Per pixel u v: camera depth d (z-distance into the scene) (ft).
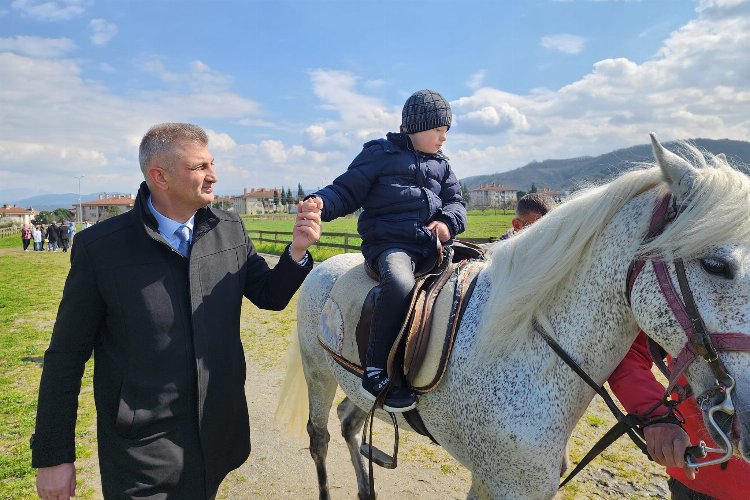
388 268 5.92
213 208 5.92
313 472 10.50
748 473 4.91
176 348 5.08
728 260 3.78
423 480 10.04
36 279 42.80
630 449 10.78
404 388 5.74
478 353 5.21
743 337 3.68
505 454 5.01
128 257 4.98
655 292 4.14
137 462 4.89
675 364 4.04
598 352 4.85
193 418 5.24
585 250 4.87
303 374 8.80
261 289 6.11
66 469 4.95
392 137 6.68
